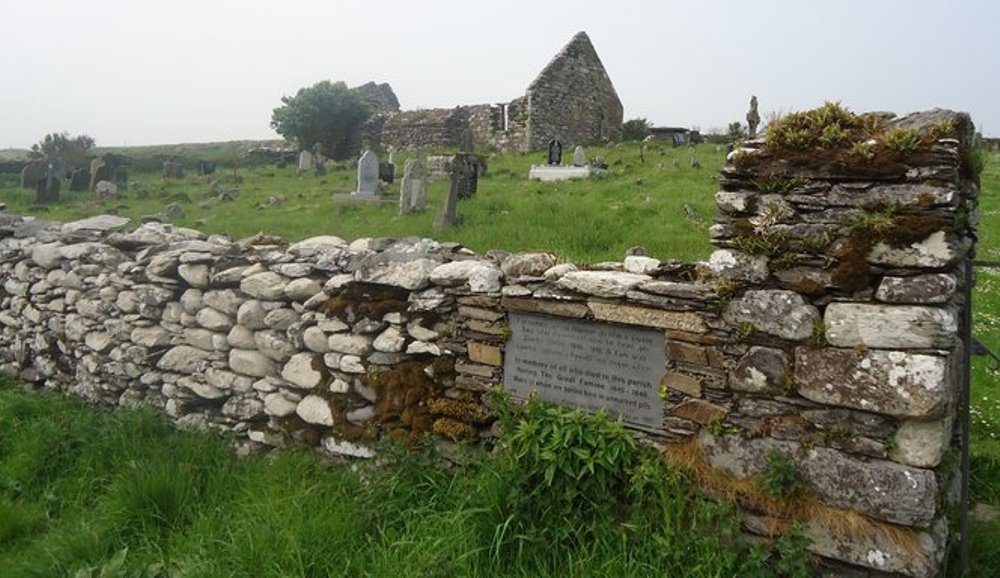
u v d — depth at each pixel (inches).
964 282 137.6
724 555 119.1
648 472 129.1
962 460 129.9
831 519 113.7
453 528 136.5
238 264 209.3
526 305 152.2
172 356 219.8
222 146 1710.1
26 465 198.1
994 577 127.9
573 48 1254.9
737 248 122.9
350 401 180.7
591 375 144.6
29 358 289.9
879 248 110.0
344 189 732.7
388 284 173.2
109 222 295.0
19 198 823.1
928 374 105.8
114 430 205.3
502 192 619.2
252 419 200.7
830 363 114.2
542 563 129.1
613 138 1366.9
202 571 134.3
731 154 124.6
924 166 107.8
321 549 138.5
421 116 1350.9
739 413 124.9
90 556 151.8
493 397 155.8
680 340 131.2
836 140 114.7
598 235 363.9
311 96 1355.8
